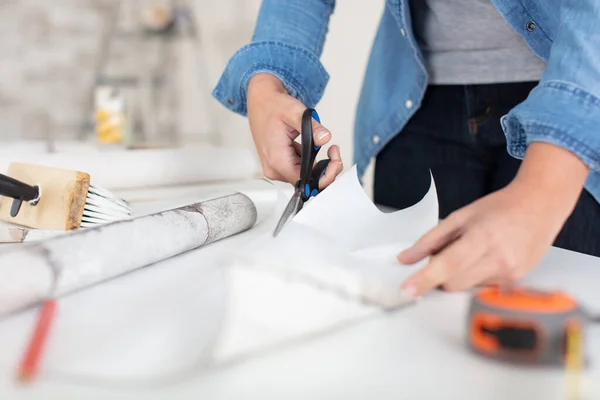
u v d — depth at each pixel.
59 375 0.32
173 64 3.19
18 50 2.84
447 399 0.30
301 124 0.66
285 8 0.89
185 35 3.06
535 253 0.45
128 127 2.10
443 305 0.44
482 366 0.34
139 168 0.92
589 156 0.48
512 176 0.91
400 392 0.31
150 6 3.04
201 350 0.34
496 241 0.44
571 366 0.32
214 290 0.43
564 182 0.48
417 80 0.96
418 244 0.48
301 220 0.56
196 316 0.39
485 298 0.35
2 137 2.88
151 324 0.38
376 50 1.06
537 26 0.77
